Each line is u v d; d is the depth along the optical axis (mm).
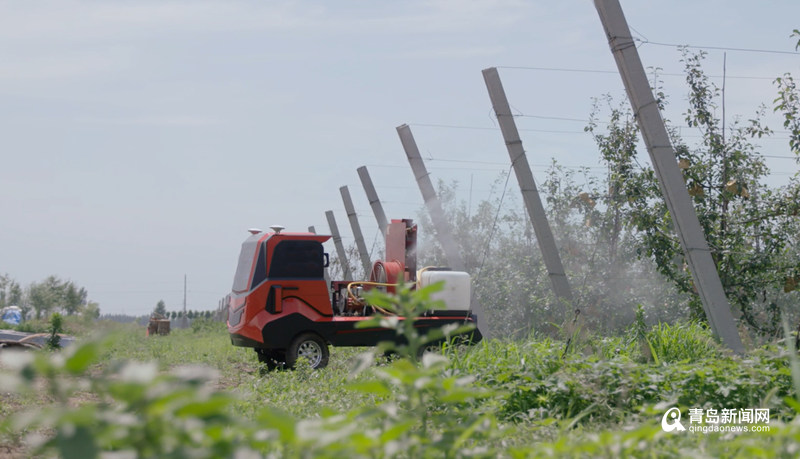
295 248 26672
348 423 4078
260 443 3605
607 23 21188
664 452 6652
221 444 3066
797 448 5199
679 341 18422
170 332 66688
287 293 26344
